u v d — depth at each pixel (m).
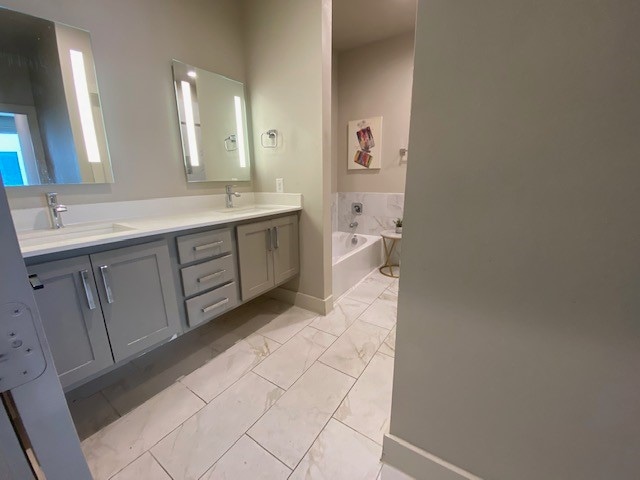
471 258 0.77
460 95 0.69
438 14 0.68
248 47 2.18
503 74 0.64
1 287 0.38
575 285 0.66
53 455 0.47
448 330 0.84
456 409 0.89
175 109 1.87
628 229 0.58
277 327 2.06
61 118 1.41
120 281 1.21
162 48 1.76
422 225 0.82
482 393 0.83
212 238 1.60
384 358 1.70
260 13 2.06
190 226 1.44
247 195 2.38
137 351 1.31
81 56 1.44
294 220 2.19
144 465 1.08
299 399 1.39
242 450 1.13
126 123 1.64
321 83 1.90
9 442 0.42
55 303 1.04
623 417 0.66
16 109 1.29
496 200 0.70
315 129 2.00
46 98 1.36
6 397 0.40
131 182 1.69
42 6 1.31
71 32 1.40
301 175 2.14
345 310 2.32
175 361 1.69
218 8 2.02
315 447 1.14
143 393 1.44
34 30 1.30
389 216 3.36
